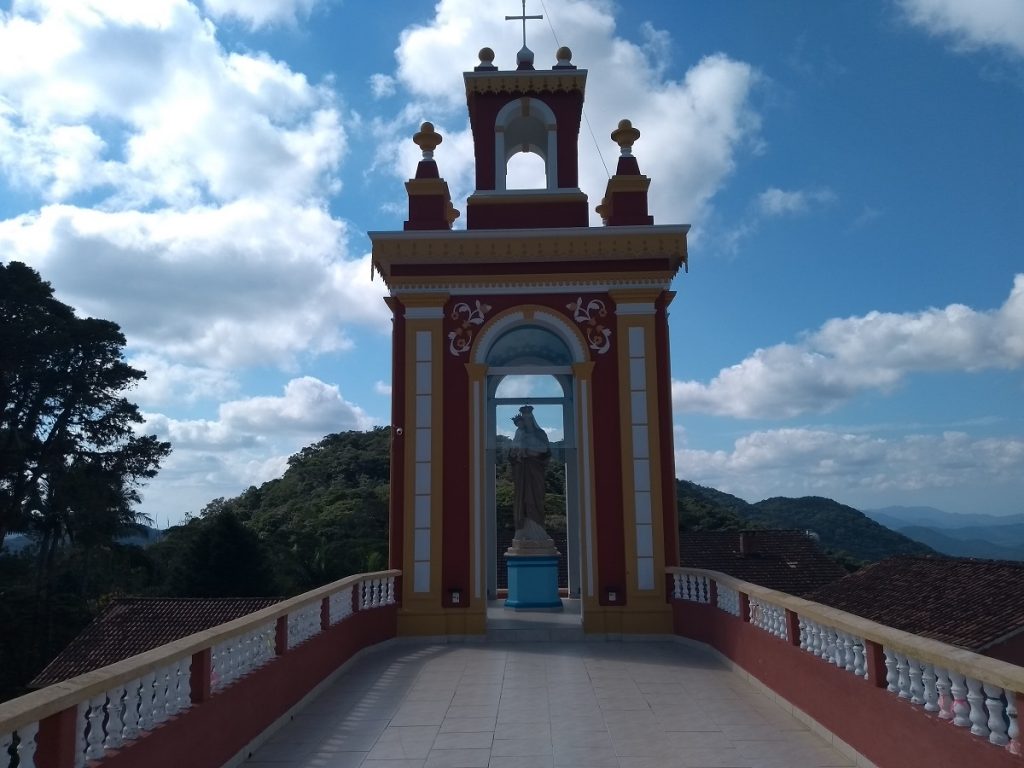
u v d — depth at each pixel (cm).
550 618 1431
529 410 1616
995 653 1584
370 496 5447
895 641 609
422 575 1332
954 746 527
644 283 1401
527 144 1659
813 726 795
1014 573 1928
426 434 1370
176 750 592
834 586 2447
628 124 1483
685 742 768
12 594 3584
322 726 841
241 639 759
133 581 4356
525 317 1402
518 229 1384
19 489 3725
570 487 1641
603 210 1538
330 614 1059
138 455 4162
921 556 2377
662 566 1332
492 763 718
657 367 1395
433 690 991
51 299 3806
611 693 961
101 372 3953
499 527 2812
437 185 1459
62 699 452
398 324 1419
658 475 1355
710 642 1191
